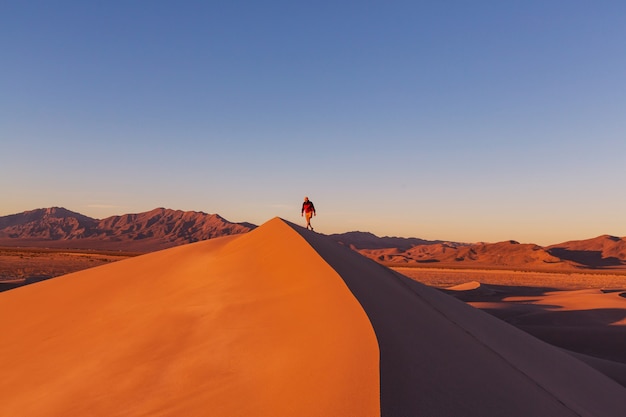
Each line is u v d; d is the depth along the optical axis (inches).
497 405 157.8
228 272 360.2
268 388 157.9
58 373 247.4
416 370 159.0
